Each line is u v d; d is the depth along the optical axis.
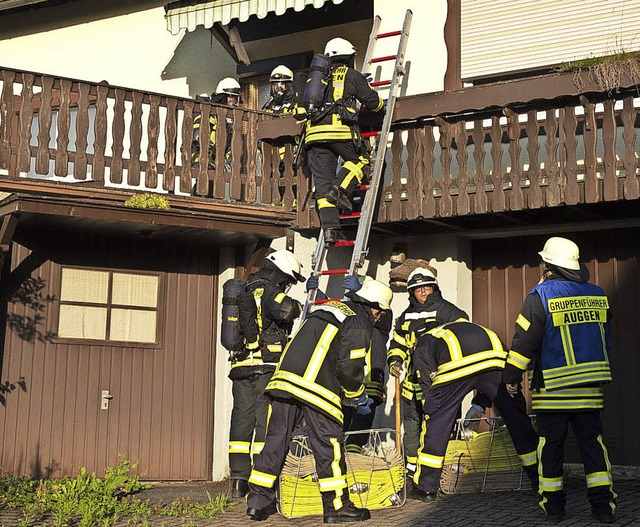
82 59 12.55
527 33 9.10
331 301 6.43
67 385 9.12
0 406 8.77
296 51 11.14
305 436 6.85
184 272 9.81
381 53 10.05
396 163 8.68
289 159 9.28
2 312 8.88
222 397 9.63
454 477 7.17
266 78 11.50
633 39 8.51
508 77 9.23
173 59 12.05
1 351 8.83
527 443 6.80
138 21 12.30
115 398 9.34
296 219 9.09
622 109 7.58
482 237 9.52
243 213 8.88
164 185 8.90
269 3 9.90
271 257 7.34
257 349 7.35
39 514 6.89
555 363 5.80
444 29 9.62
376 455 7.00
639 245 8.70
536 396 5.91
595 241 8.96
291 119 9.12
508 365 5.88
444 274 9.36
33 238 9.10
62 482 8.09
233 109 9.27
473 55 9.41
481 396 7.80
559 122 7.82
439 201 8.41
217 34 10.96
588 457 5.84
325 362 6.05
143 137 11.62
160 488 8.73
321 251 8.38
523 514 6.24
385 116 8.45
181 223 8.63
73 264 9.28
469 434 7.46
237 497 7.50
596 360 5.81
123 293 9.51
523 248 9.37
